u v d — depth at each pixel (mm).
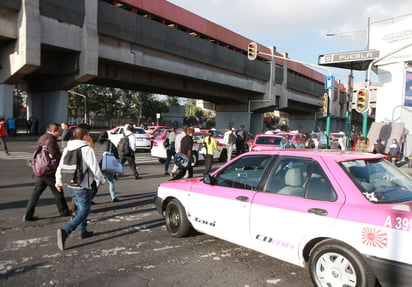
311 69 59875
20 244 5090
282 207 3820
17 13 23109
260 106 48906
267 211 3955
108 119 67000
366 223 3168
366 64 21969
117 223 6305
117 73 30719
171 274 4102
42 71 27625
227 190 4594
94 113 73438
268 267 4336
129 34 27812
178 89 37781
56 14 23938
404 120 19094
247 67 42219
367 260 3125
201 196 4914
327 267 3438
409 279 2898
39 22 23078
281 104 51062
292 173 3992
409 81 19047
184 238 5441
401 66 18859
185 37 32594
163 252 4832
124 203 7910
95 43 26062
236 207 4348
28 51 22578
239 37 41156
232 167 4777
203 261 4508
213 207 4688
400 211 3080
